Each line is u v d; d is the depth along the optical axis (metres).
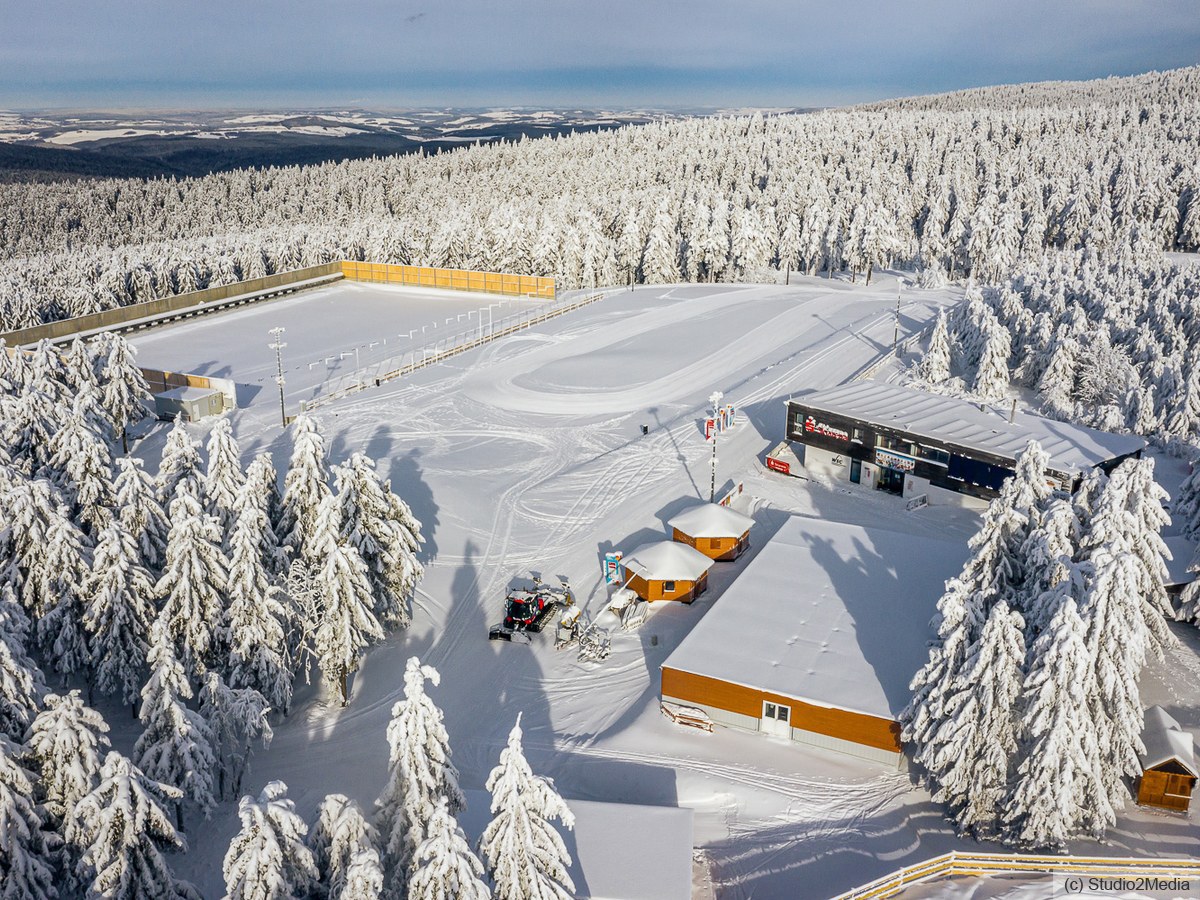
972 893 25.98
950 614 29.50
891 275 134.00
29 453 47.78
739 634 37.25
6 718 26.19
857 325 99.12
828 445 59.28
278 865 20.12
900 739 32.03
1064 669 27.02
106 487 40.16
